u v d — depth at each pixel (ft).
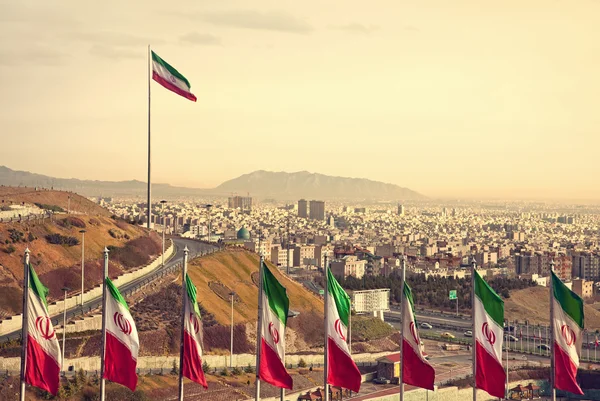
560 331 302.86
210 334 632.38
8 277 614.34
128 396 475.31
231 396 529.86
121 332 291.17
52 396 447.01
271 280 304.09
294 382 606.14
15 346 495.41
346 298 309.22
